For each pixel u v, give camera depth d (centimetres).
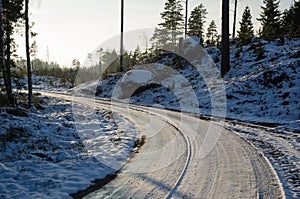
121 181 686
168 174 708
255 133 1164
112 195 599
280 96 1656
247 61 2530
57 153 942
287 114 1462
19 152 937
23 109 1658
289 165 733
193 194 574
